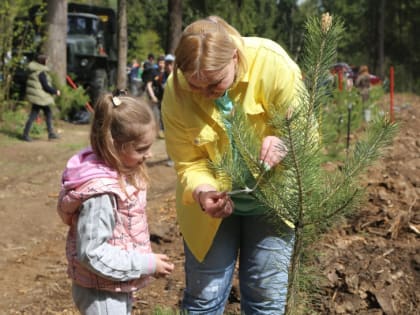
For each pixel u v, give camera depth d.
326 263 4.07
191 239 2.81
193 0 25.03
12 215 6.85
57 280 4.93
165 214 6.49
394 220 5.04
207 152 2.70
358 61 43.72
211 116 2.54
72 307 4.39
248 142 2.23
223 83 2.37
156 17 41.16
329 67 2.18
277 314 2.79
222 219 2.78
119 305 2.50
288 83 2.49
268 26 30.25
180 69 2.36
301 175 2.12
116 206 2.40
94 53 15.66
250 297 2.84
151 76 10.32
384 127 2.19
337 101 9.20
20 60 13.27
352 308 3.83
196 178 2.61
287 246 2.74
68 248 2.51
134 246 2.46
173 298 4.34
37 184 8.27
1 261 5.45
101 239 2.33
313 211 2.19
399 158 8.15
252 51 2.53
